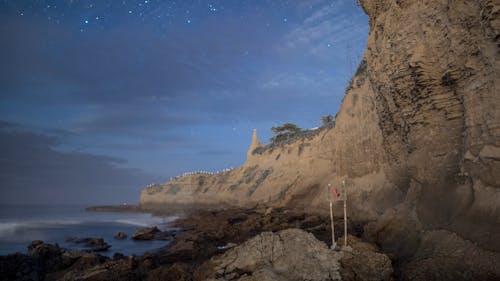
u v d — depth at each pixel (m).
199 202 92.62
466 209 11.12
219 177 97.88
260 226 30.56
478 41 11.49
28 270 16.95
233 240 25.28
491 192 10.32
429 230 12.41
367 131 30.70
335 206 33.81
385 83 16.81
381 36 17.25
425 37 13.67
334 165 40.78
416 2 14.30
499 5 10.27
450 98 13.19
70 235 37.00
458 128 13.02
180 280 12.51
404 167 19.41
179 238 29.36
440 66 13.22
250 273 10.63
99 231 42.16
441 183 13.20
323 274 10.37
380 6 17.72
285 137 81.81
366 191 28.81
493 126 10.47
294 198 45.38
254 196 58.94
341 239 13.16
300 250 11.20
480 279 8.86
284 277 10.09
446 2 12.80
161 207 105.62
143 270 15.69
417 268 10.62
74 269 17.67
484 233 9.79
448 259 10.19
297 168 52.28
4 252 25.95
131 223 53.19
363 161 30.94
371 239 15.45
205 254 19.45
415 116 14.89
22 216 73.25
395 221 15.03
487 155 10.48
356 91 36.50
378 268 10.62
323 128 55.00
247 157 81.12
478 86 11.35
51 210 108.62
